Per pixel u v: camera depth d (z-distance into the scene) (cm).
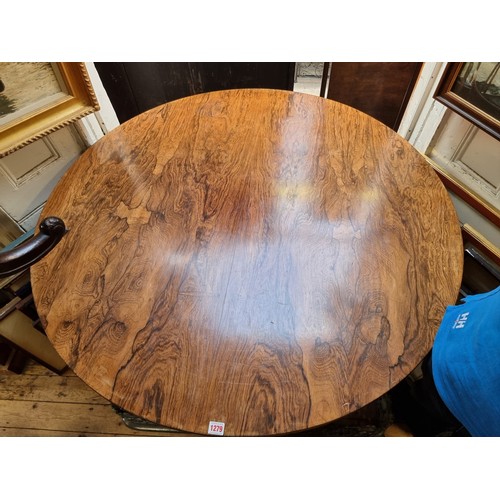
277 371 65
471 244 129
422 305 73
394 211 91
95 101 126
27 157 123
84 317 73
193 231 88
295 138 113
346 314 72
